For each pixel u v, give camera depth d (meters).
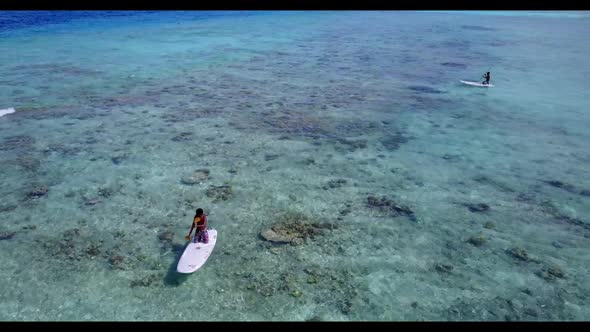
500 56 46.09
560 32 68.06
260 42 53.91
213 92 29.50
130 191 15.53
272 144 20.36
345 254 12.28
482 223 14.06
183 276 11.19
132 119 23.28
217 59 41.72
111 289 10.66
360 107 26.89
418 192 16.11
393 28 73.00
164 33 57.94
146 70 35.66
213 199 15.12
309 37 60.00
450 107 27.27
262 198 15.33
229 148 19.72
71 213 14.00
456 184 16.83
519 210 14.91
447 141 21.41
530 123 24.28
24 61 36.78
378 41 57.16
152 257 11.93
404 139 21.59
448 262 12.05
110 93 28.23
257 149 19.70
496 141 21.50
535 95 30.25
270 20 81.94
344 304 10.41
